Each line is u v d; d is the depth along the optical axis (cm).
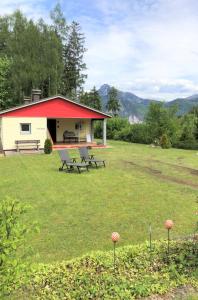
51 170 1584
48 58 4234
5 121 2431
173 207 909
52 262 541
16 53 4181
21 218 813
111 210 886
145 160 1939
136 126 3438
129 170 1574
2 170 1600
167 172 1514
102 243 652
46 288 428
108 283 433
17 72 4084
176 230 723
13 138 2464
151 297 407
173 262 485
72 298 405
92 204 949
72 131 2966
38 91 2825
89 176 1413
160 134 3019
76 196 1049
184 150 2592
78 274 462
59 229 736
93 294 409
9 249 327
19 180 1334
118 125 3925
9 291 385
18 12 4469
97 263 497
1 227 329
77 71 5112
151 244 561
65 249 622
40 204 954
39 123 2559
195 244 552
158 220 797
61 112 2638
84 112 2739
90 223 779
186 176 1409
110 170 1575
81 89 5191
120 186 1200
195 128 2820
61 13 4750
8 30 4444
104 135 2812
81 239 674
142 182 1273
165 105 3095
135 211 875
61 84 4778
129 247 554
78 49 5103
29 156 2152
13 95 4153
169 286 427
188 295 411
